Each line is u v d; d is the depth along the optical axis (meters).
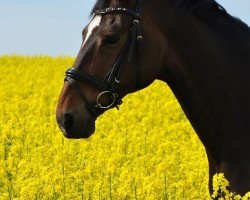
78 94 7.66
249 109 7.77
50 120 20.91
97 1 7.81
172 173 12.03
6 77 38.28
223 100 7.77
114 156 12.87
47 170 12.80
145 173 12.52
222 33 7.92
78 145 15.46
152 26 7.77
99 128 18.42
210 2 7.92
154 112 22.81
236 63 7.86
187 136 17.70
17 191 12.13
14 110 24.06
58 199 11.77
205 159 13.27
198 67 7.81
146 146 15.72
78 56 7.77
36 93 29.89
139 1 7.73
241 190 7.55
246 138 7.68
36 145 16.89
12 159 13.59
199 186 11.80
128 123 20.08
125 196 11.38
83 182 12.19
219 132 7.79
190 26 7.82
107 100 7.75
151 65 7.77
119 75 7.68
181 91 7.92
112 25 7.65
